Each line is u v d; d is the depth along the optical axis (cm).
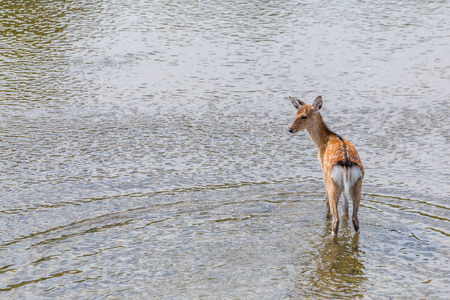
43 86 6006
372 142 4566
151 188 3794
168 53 7194
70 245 3095
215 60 6906
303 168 4119
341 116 5162
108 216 3416
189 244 3092
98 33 8094
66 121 5066
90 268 2866
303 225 3319
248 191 3738
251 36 7925
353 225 3177
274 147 4525
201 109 5391
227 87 6000
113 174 4019
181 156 4338
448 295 2584
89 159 4281
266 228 3275
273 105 5478
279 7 9694
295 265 2883
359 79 6194
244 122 5062
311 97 5675
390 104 5434
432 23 8556
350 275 2783
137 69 6594
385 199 3609
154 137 4722
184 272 2817
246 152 4419
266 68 6606
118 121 5078
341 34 8006
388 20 8788
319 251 3027
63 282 2739
